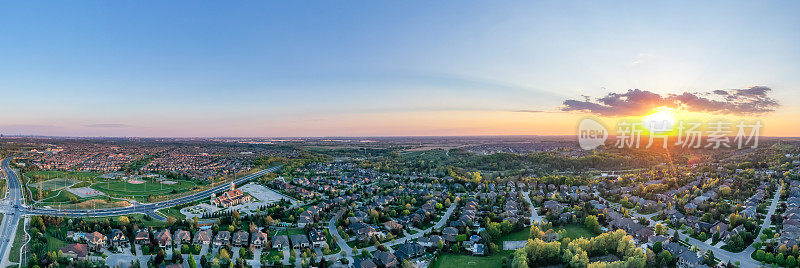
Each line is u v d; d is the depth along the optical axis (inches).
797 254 7396.7
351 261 7849.4
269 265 7628.0
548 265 7421.3
